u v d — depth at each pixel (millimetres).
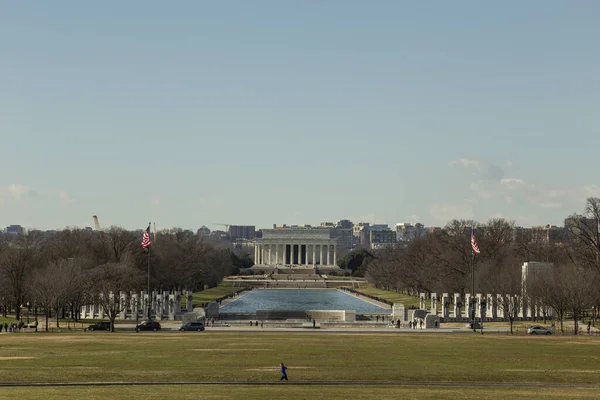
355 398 83000
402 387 93312
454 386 94688
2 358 120688
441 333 187625
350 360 120188
